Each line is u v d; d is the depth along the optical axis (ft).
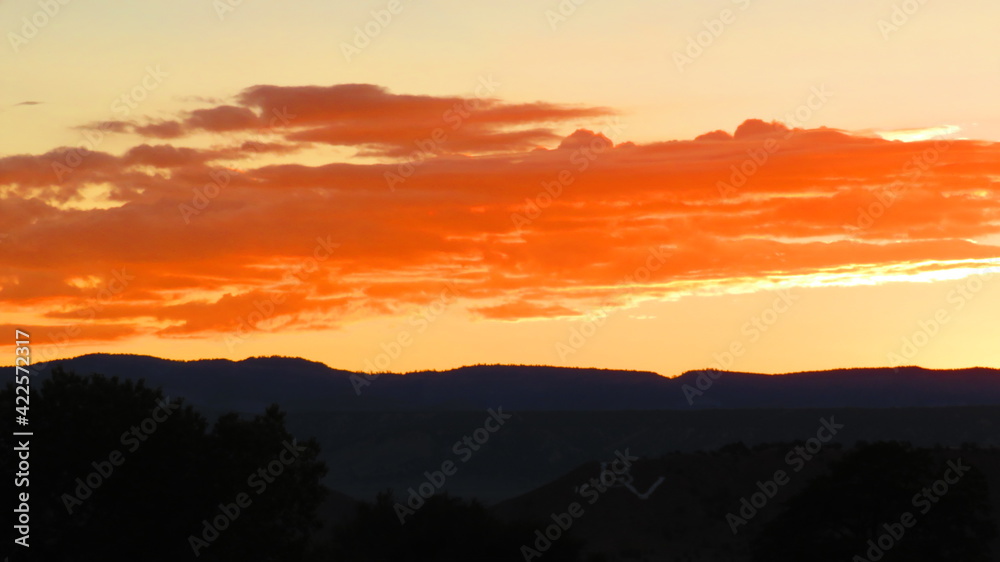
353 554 395.96
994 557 428.97
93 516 285.84
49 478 283.59
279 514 320.29
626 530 495.00
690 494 519.60
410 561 388.37
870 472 356.18
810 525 363.15
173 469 291.58
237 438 312.71
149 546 286.46
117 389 300.40
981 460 503.61
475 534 393.09
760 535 380.78
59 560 281.54
